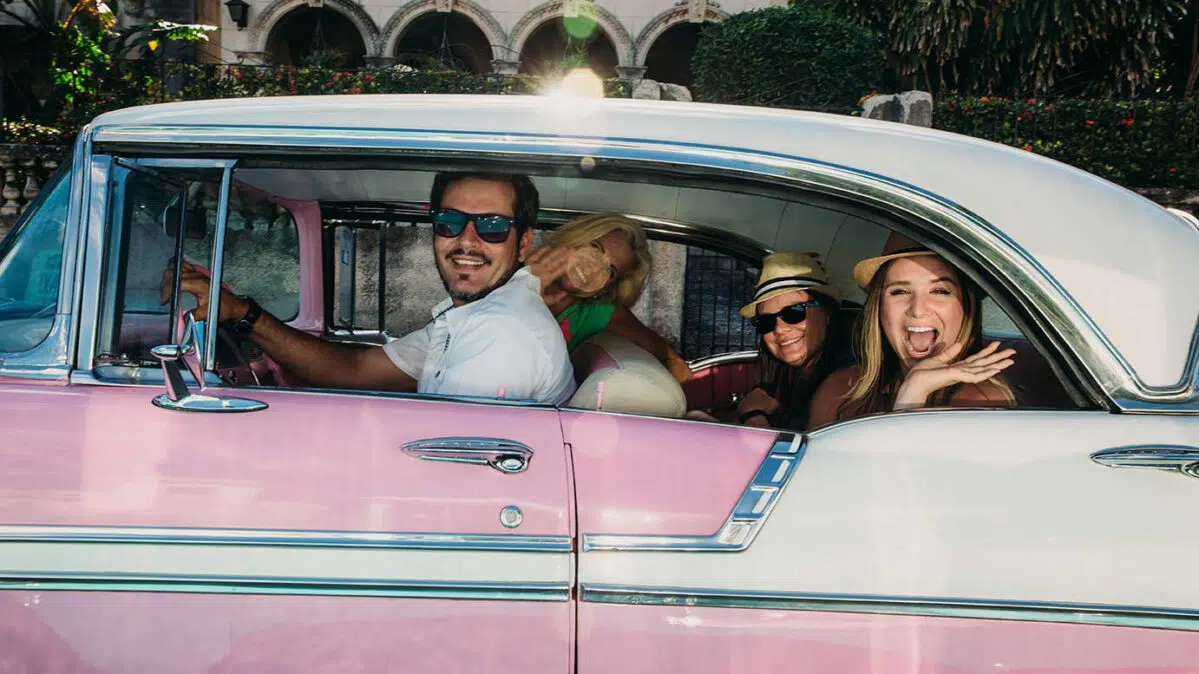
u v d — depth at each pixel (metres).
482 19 16.64
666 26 16.50
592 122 1.85
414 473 1.66
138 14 14.98
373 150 1.79
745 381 2.79
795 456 1.71
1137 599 1.61
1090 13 10.20
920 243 1.82
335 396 1.78
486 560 1.61
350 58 19.20
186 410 1.68
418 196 2.76
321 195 2.72
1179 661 1.60
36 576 1.57
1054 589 1.61
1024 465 1.67
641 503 1.66
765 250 2.60
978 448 1.70
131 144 1.79
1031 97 10.74
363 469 1.65
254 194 2.56
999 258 1.76
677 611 1.60
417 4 16.64
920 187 1.80
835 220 2.37
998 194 1.80
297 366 2.41
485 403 1.80
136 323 1.80
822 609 1.60
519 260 2.23
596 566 1.61
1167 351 1.72
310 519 1.61
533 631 1.59
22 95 12.22
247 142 1.79
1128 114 8.91
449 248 2.18
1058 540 1.62
